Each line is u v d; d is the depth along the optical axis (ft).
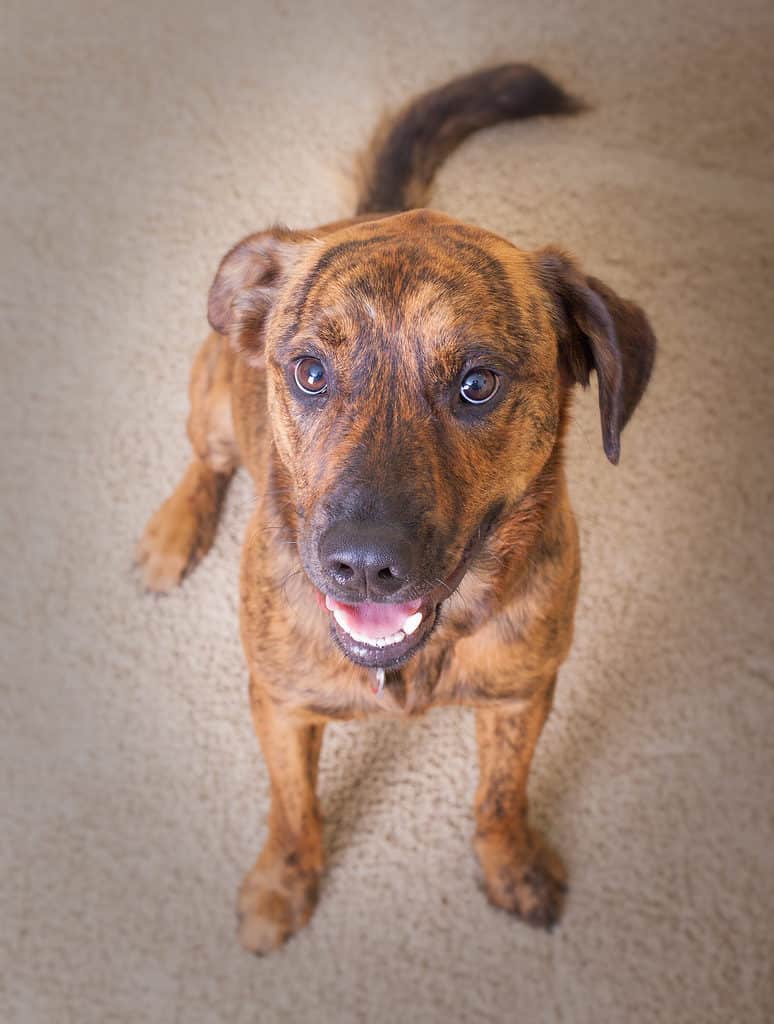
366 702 1.82
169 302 2.82
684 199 2.85
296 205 2.91
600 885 2.19
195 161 2.98
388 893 2.20
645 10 3.12
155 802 2.31
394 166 2.54
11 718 2.38
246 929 2.14
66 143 3.01
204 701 2.40
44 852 2.26
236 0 3.19
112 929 2.18
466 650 1.78
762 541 2.50
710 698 2.36
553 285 1.62
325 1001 2.10
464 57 3.10
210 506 2.54
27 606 2.50
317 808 2.15
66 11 3.19
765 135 2.94
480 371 1.47
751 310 2.72
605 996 2.09
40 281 2.85
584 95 3.01
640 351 1.63
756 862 2.20
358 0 3.19
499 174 2.92
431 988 2.11
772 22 3.08
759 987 2.08
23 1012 2.11
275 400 1.59
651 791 2.28
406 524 1.40
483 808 2.11
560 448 1.68
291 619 1.73
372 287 1.46
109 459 2.65
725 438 2.60
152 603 2.50
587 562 2.50
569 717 2.37
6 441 2.67
